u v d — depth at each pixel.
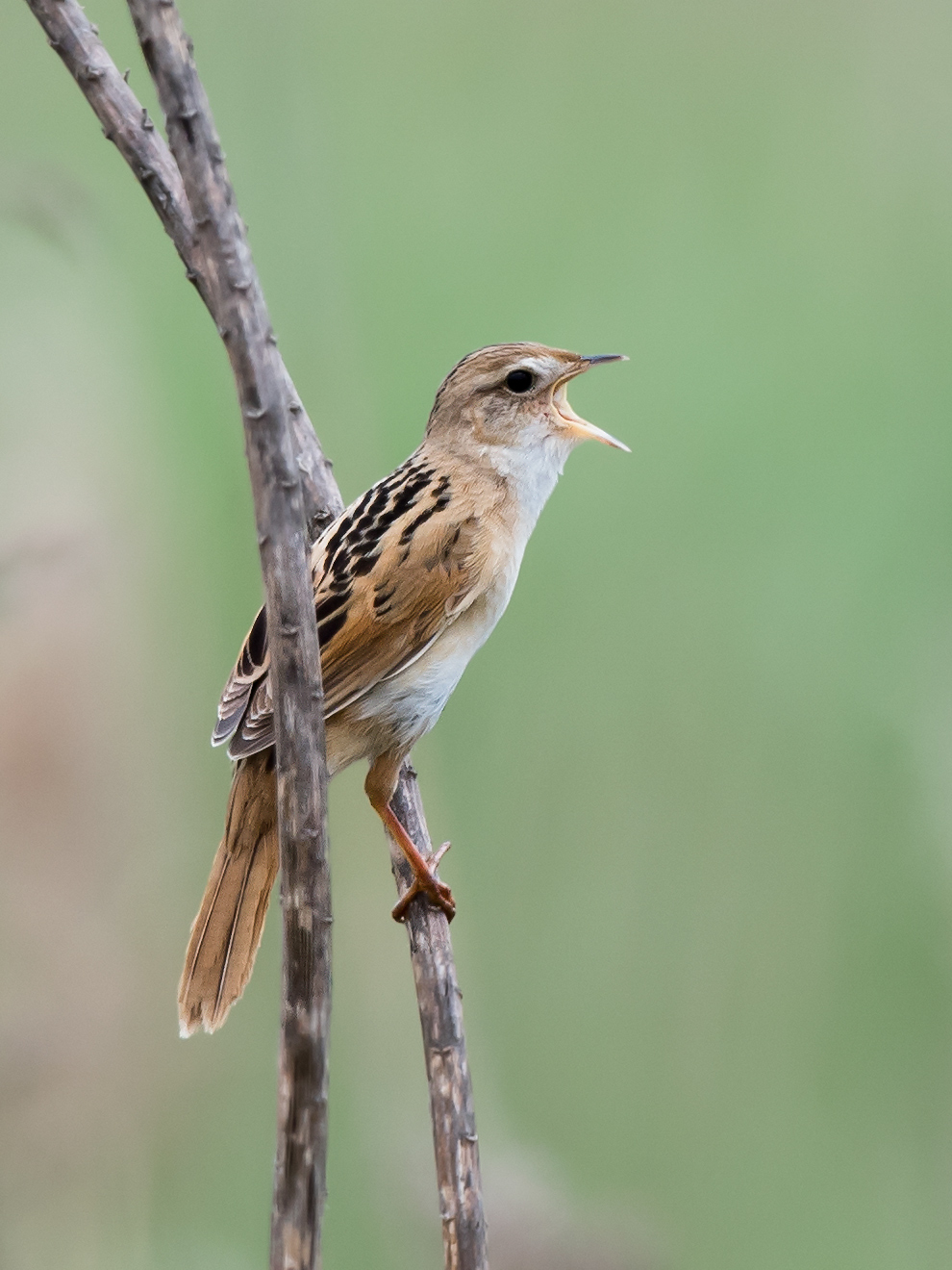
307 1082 5.02
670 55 13.19
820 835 10.80
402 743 7.98
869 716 10.98
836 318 11.82
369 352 11.49
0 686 8.68
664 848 10.83
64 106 11.59
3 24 11.57
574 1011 10.55
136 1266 8.53
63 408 8.82
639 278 11.88
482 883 10.73
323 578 7.85
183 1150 9.20
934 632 10.98
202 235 4.71
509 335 11.56
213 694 10.02
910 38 13.34
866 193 12.55
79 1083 8.47
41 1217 8.35
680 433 11.66
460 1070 6.09
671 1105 10.35
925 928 10.49
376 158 12.48
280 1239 5.02
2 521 8.30
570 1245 7.90
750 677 11.23
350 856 9.56
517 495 8.80
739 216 12.42
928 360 11.72
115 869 8.88
